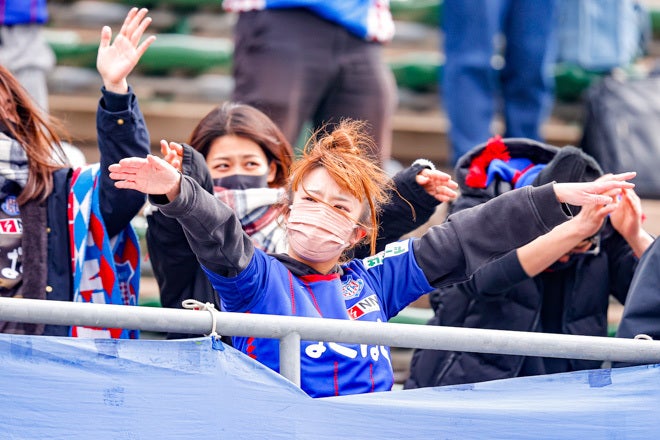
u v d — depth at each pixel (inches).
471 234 356.8
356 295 354.9
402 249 366.9
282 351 318.3
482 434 326.6
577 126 772.6
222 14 806.5
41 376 304.3
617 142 681.0
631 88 694.5
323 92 599.8
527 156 447.8
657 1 844.6
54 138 407.5
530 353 331.0
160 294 407.5
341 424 319.0
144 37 786.8
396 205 407.8
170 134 768.3
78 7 786.2
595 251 434.6
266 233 417.4
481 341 327.6
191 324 311.4
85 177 393.1
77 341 307.3
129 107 382.3
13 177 385.7
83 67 762.8
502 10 671.1
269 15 593.9
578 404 332.2
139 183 315.6
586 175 424.2
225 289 336.2
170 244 392.8
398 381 561.6
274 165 441.7
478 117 665.6
